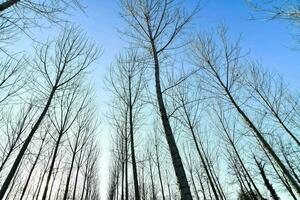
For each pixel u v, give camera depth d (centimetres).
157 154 1608
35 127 655
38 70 784
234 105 873
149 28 623
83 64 857
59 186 1772
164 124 453
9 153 1051
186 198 337
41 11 380
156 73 544
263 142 795
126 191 1047
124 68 1021
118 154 1337
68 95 945
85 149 1305
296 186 713
